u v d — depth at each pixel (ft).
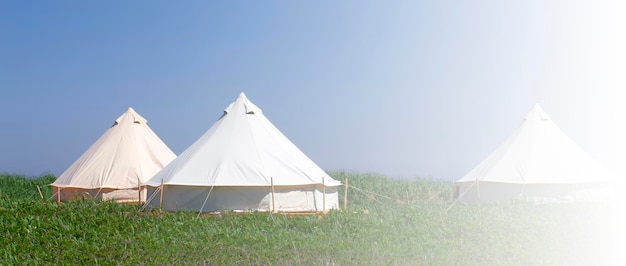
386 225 51.42
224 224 50.75
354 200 74.49
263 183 56.29
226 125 62.13
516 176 66.44
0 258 40.68
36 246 43.98
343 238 47.19
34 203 60.54
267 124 63.98
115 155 71.00
